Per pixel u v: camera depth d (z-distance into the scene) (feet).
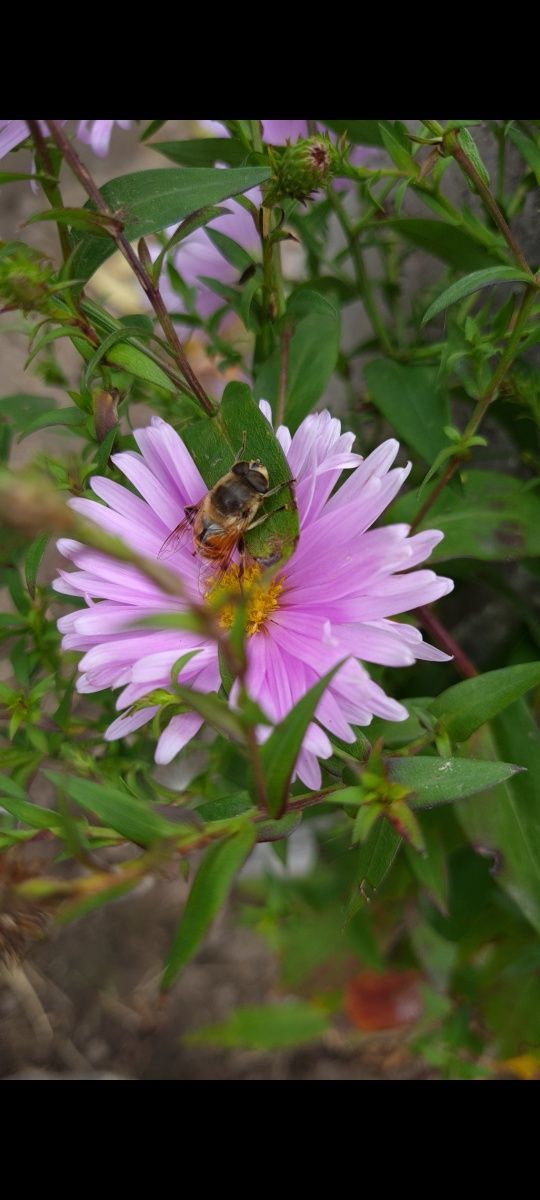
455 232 0.55
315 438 0.43
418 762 0.39
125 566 0.41
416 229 0.56
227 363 0.68
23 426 0.63
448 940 0.73
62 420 0.49
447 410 0.58
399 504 0.59
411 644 0.39
